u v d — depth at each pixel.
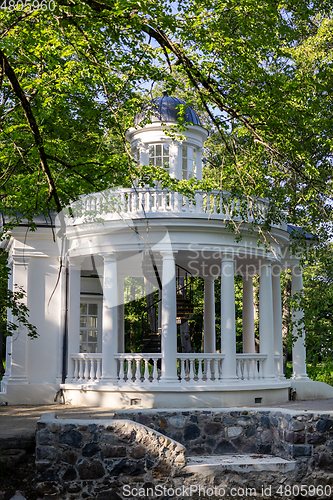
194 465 8.94
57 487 8.72
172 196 15.64
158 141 18.70
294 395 18.34
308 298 14.41
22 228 17.22
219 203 15.91
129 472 8.82
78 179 11.04
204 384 15.39
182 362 15.52
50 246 17.62
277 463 9.17
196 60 10.22
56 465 8.78
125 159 11.45
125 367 26.91
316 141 13.31
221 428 10.23
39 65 10.71
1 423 11.80
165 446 8.91
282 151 11.05
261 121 10.46
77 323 17.19
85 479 8.77
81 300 19.30
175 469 8.86
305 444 9.38
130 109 12.14
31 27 9.72
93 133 11.99
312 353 14.14
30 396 16.66
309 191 12.42
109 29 8.62
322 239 13.71
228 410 10.31
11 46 9.77
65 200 10.85
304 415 9.47
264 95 9.82
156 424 10.14
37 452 8.79
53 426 8.87
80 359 16.62
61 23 9.02
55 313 17.45
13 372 16.83
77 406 15.77
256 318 29.19
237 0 8.98
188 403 15.07
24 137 10.68
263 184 13.03
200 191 15.95
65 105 11.55
